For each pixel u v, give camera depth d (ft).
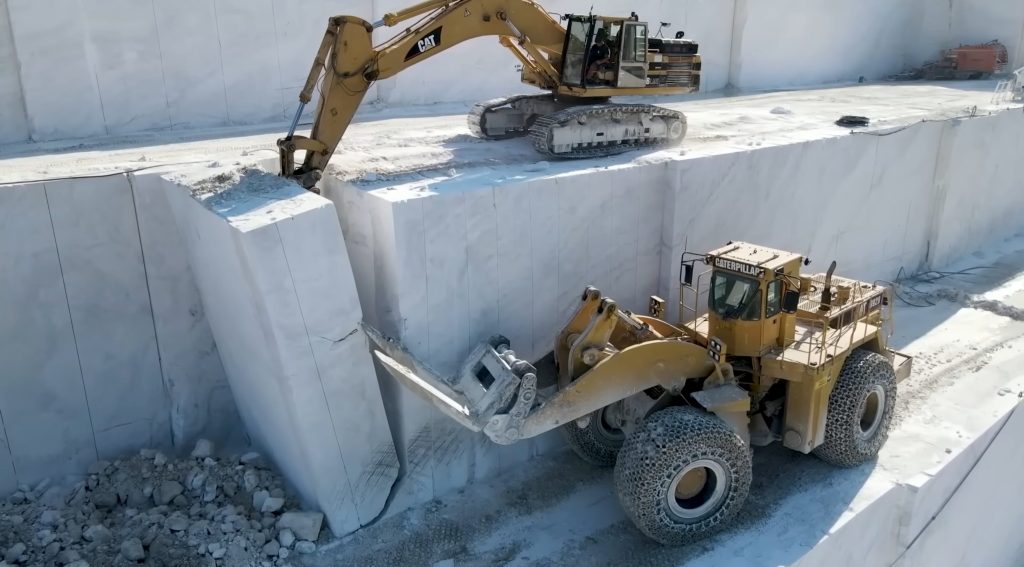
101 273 24.40
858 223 37.35
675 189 28.07
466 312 23.76
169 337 25.93
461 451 24.62
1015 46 70.03
